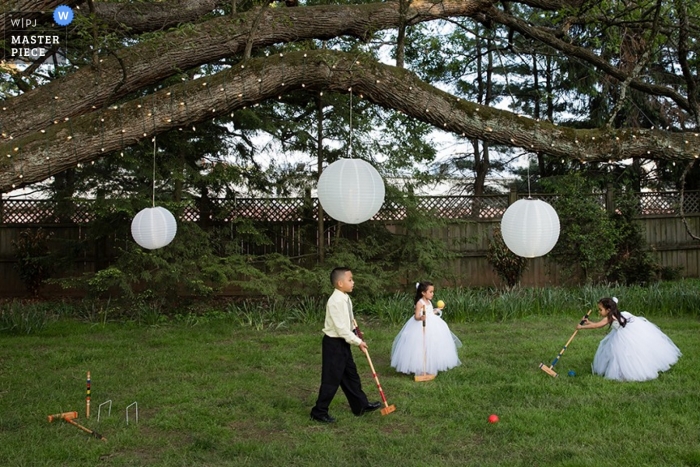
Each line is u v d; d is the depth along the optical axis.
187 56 7.18
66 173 12.90
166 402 5.65
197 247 10.64
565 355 7.38
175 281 10.45
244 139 11.70
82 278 10.26
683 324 9.27
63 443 4.59
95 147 5.23
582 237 12.41
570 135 5.54
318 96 11.16
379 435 4.81
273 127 10.91
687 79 6.11
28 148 4.96
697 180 17.08
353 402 5.33
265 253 12.42
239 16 7.49
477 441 4.68
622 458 4.17
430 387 6.12
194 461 4.32
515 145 5.67
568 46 8.17
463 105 5.71
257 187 11.75
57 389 6.10
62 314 10.51
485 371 6.67
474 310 10.23
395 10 7.92
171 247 10.36
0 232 12.42
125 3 7.58
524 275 13.72
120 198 10.09
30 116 6.32
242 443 4.60
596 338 8.42
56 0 5.88
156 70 7.00
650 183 17.77
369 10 7.92
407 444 4.60
